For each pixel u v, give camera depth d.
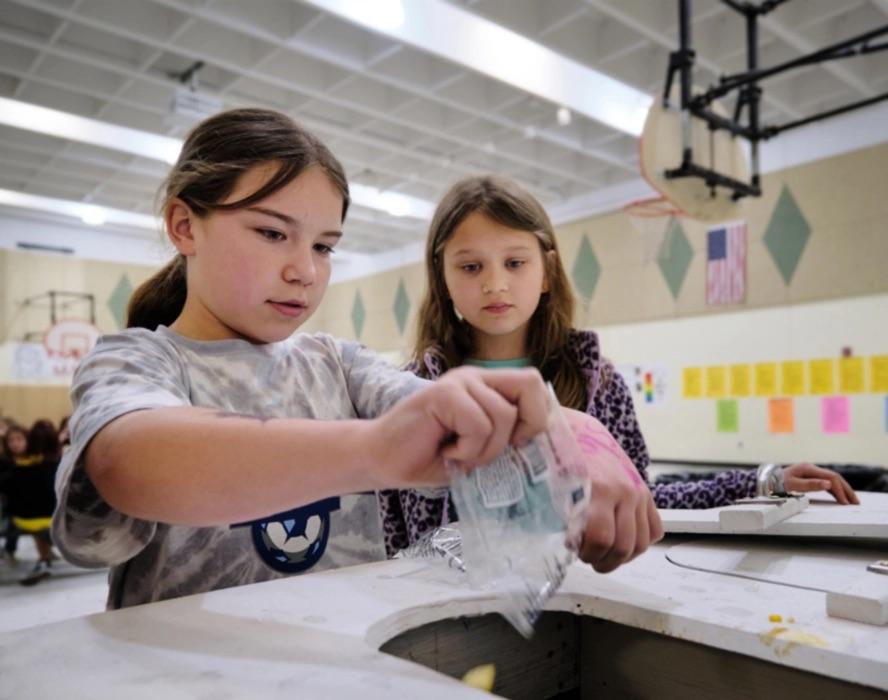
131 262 6.58
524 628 0.39
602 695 0.58
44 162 4.71
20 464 3.62
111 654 0.40
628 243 4.58
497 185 1.10
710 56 2.97
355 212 5.50
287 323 0.65
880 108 3.46
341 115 4.00
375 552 0.80
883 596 0.44
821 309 3.64
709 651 0.50
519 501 0.41
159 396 0.50
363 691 0.34
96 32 3.19
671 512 0.71
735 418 3.96
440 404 0.38
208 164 0.62
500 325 1.05
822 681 0.43
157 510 0.42
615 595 0.51
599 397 1.12
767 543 0.69
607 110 3.37
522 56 3.04
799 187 3.74
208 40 3.12
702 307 4.13
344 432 0.41
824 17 2.70
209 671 0.37
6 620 2.79
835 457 3.55
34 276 6.13
